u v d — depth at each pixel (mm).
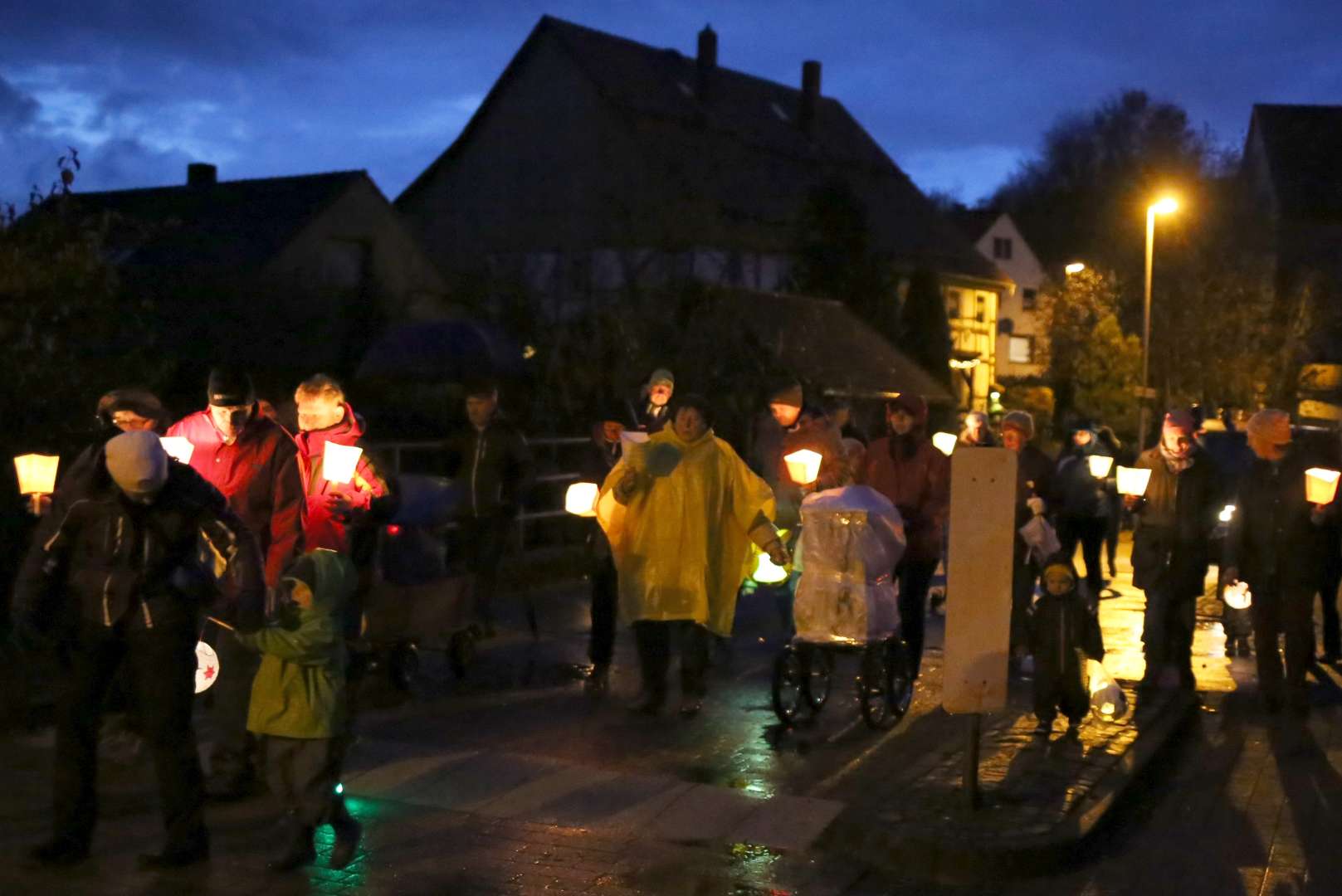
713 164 39562
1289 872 6363
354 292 25328
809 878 6059
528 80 38250
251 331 22859
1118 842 6777
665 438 8875
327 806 5859
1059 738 8289
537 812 6793
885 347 32375
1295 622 9641
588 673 10227
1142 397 31328
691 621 8852
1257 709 9906
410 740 8156
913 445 9594
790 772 7660
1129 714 8922
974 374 50531
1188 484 9797
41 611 5754
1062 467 15438
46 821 6430
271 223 28609
